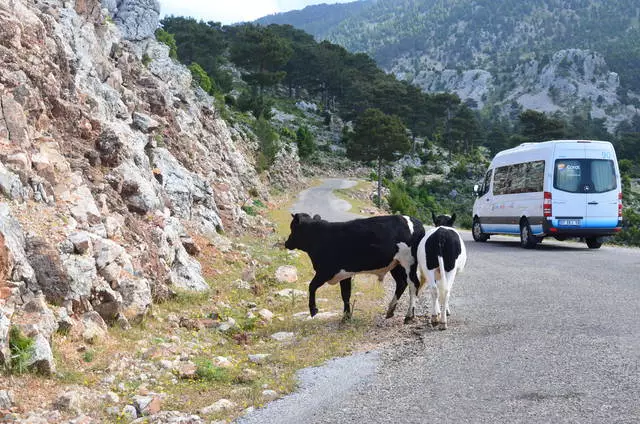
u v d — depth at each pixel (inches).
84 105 546.3
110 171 494.0
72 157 464.8
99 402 251.1
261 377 292.0
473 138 6737.2
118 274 367.6
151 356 315.6
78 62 608.1
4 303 277.6
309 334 381.1
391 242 387.9
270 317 433.1
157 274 441.7
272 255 685.3
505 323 361.7
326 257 397.1
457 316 392.8
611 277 510.6
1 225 299.6
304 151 4643.2
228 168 1349.7
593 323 347.3
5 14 461.7
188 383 285.6
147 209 500.1
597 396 236.4
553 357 288.0
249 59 5260.8
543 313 380.2
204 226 674.2
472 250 784.3
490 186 923.4
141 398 253.4
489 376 268.7
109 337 328.2
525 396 241.4
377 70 7608.3
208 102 1854.1
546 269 576.4
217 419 240.5
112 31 958.4
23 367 256.7
